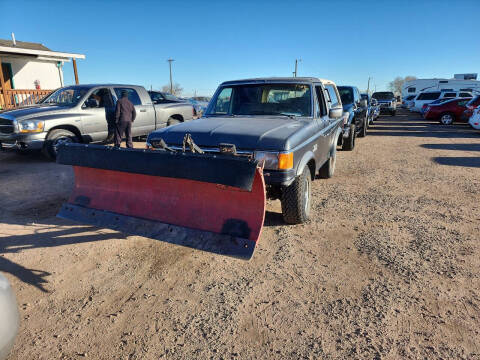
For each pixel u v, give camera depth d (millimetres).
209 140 3891
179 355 2375
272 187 4098
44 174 7266
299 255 3736
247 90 5234
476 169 7730
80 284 3230
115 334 2580
